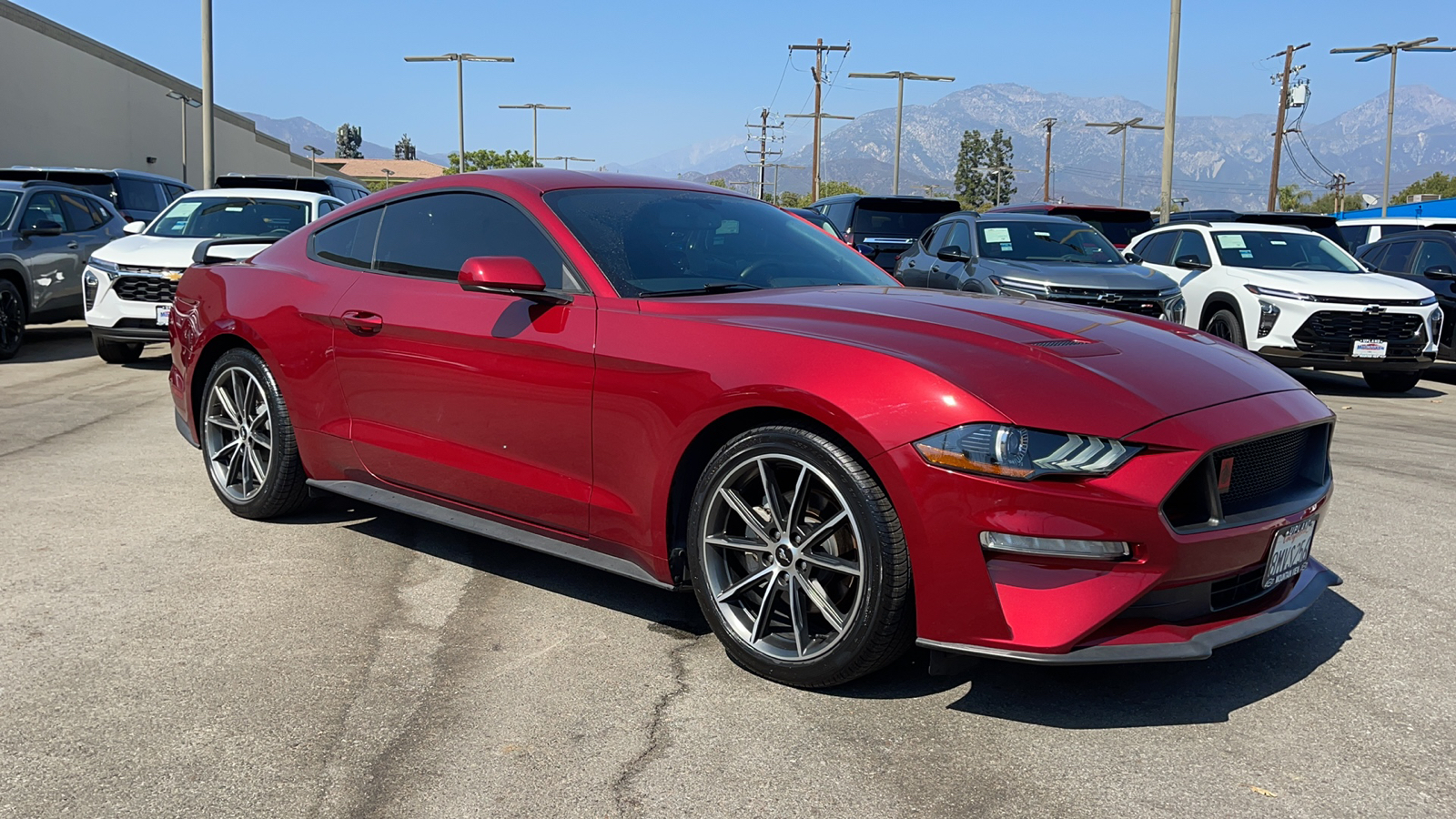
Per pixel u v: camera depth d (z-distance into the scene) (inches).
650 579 121.3
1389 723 105.0
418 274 148.9
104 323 355.3
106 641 121.7
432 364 140.5
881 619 102.9
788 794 89.9
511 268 123.9
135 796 88.1
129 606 133.2
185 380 184.4
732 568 117.8
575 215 136.8
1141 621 101.3
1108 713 106.7
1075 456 95.7
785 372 107.1
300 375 160.1
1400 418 318.7
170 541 161.2
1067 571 96.7
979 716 105.4
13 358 397.7
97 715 103.0
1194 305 414.0
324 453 159.6
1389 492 206.2
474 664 117.0
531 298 129.6
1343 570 155.6
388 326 145.8
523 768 94.0
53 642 121.0
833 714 105.5
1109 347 113.0
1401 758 97.6
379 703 107.0
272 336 163.5
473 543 163.8
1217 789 91.6
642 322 120.9
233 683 110.8
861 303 123.6
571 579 147.4
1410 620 134.6
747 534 116.1
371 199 163.5
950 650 99.4
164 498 187.5
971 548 97.5
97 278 358.6
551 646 122.6
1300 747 99.5
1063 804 88.7
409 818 85.5
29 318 407.5
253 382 169.8
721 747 98.3
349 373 153.0
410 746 97.8
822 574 111.0
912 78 1733.5
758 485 115.3
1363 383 427.2
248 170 2050.9
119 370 363.6
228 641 122.5
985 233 406.9
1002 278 369.1
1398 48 1409.9
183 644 121.1
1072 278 362.0
